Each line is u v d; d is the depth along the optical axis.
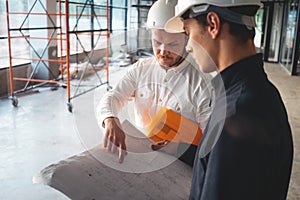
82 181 0.85
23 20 5.32
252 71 0.65
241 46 0.65
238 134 0.60
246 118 0.60
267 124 0.61
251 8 0.63
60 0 5.43
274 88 0.70
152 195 0.83
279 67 9.60
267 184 0.63
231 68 0.66
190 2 0.66
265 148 0.60
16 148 3.09
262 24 10.51
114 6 8.30
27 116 4.03
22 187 2.40
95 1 7.23
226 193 0.60
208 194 0.61
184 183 0.86
